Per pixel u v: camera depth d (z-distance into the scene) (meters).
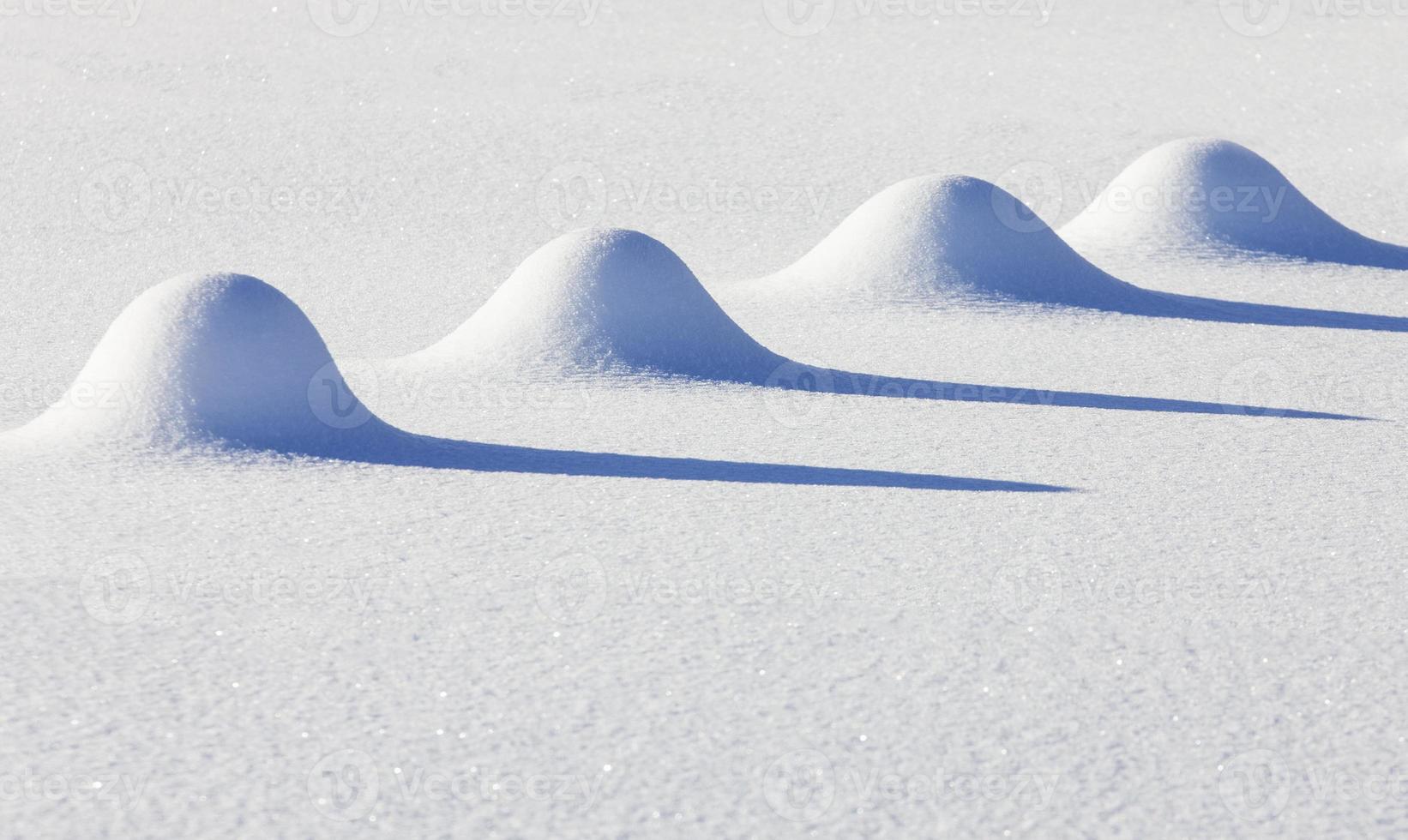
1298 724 6.47
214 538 8.37
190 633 7.14
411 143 22.20
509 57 27.88
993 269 15.27
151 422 9.67
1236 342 14.03
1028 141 23.16
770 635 7.24
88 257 17.00
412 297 15.74
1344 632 7.39
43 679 6.64
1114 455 10.48
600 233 13.02
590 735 6.25
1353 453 10.59
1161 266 17.12
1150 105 25.67
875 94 25.58
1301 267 17.22
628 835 5.55
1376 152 23.25
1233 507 9.31
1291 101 26.22
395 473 9.66
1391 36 31.42
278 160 21.23
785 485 9.64
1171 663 7.02
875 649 7.11
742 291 15.73
